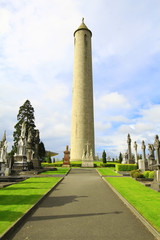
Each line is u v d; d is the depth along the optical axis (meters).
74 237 5.20
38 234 5.39
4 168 21.91
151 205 8.23
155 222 6.17
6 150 27.02
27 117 52.03
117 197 10.23
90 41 61.75
